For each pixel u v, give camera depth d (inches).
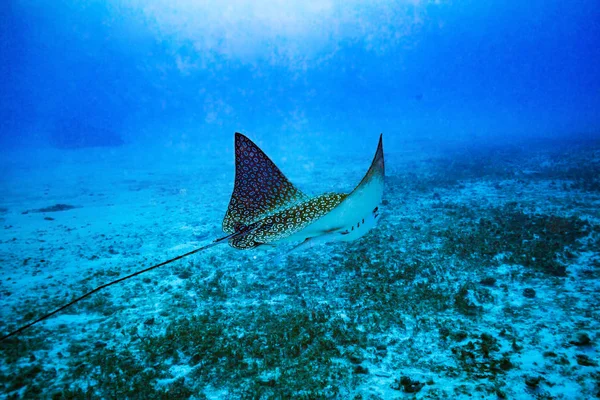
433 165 805.9
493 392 145.6
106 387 161.0
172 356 184.2
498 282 250.2
